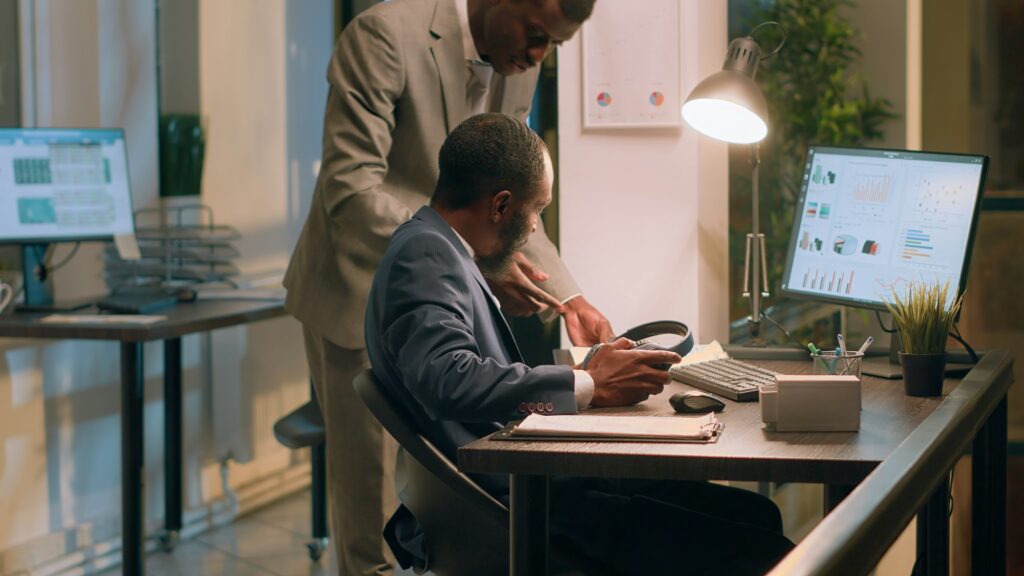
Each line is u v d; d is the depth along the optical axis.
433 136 2.63
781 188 3.87
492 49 2.55
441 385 1.76
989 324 3.32
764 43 3.76
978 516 2.30
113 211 3.38
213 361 3.88
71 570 3.35
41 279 3.29
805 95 4.02
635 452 1.58
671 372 2.17
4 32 3.30
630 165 3.34
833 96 4.05
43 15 3.37
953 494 3.29
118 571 3.48
